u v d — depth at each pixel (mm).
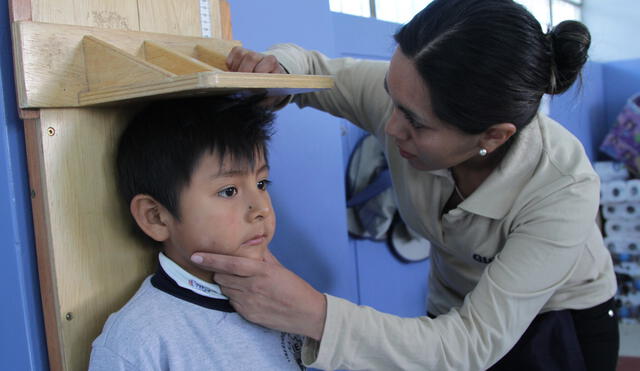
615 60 3840
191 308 669
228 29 875
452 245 996
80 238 655
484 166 886
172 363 634
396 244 1966
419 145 775
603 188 3059
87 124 657
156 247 736
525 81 712
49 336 655
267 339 728
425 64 691
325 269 1240
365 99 1027
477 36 685
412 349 743
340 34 1694
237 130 679
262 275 668
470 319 801
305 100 1086
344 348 709
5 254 640
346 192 1782
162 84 548
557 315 996
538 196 837
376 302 1938
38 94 601
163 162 648
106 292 685
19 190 634
